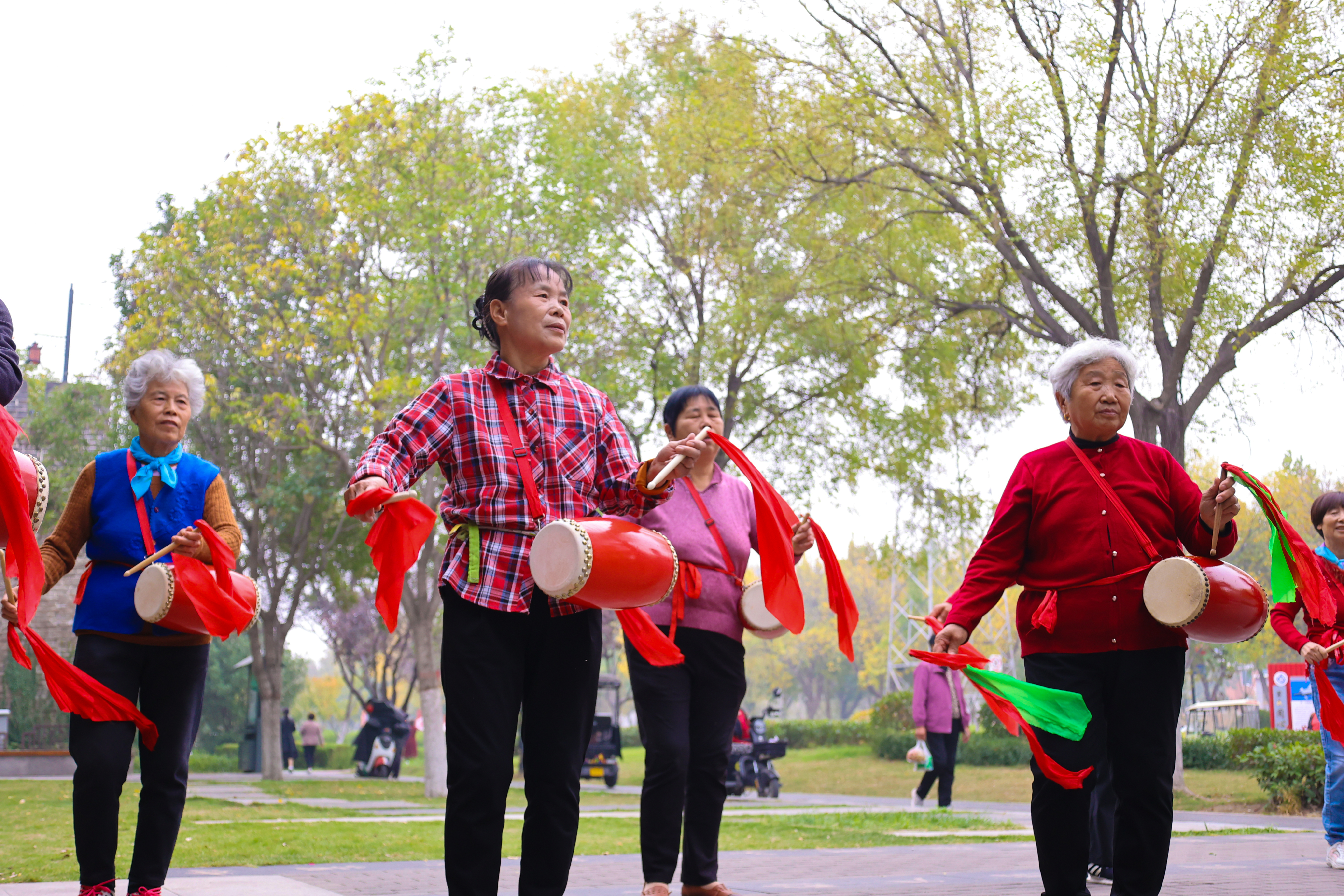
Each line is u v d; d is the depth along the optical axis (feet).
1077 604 11.23
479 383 10.09
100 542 12.60
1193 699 157.58
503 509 9.74
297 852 21.29
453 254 51.85
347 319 52.39
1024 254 55.98
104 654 12.17
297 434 60.70
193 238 58.59
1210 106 49.78
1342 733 14.49
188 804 38.96
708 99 62.90
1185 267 50.42
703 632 14.44
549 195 53.83
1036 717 10.75
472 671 9.52
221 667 146.30
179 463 13.06
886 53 57.88
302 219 55.52
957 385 67.97
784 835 27.20
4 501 10.13
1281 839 26.68
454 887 9.36
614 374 62.23
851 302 64.03
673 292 67.00
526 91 55.72
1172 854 22.09
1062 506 11.45
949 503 67.62
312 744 100.63
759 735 60.23
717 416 15.23
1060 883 11.12
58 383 91.25
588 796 55.88
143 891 12.17
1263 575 119.03
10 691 85.56
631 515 10.64
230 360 62.23
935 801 53.83
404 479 9.57
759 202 62.08
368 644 129.49
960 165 55.21
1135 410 54.03
